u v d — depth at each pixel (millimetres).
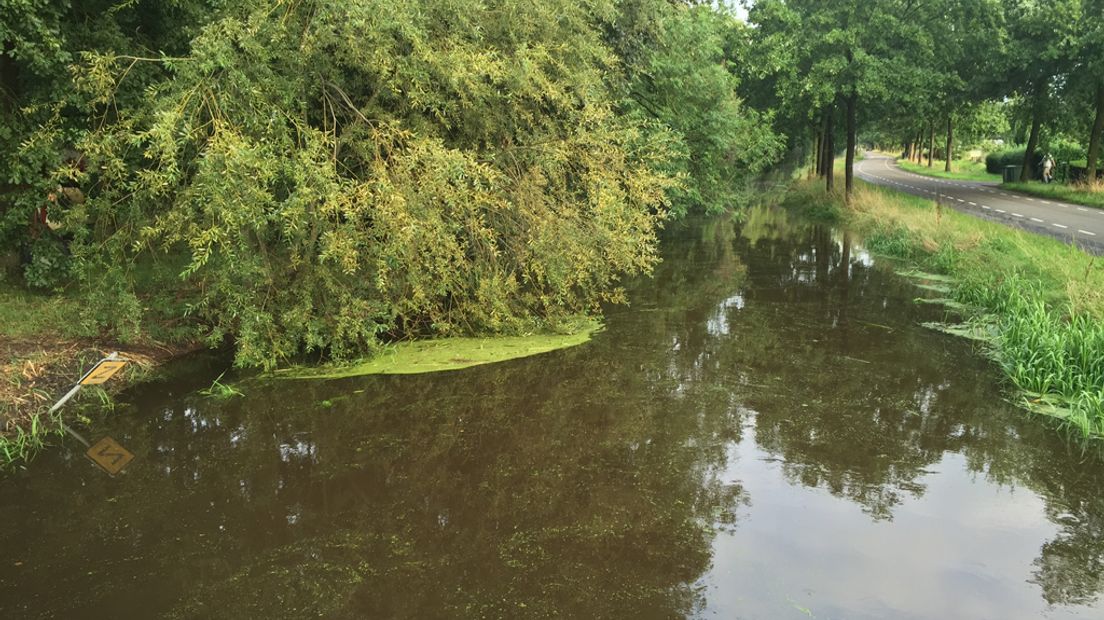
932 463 4895
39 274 7062
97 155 5895
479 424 5480
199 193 5707
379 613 3184
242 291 6480
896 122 29000
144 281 7930
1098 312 7172
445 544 3779
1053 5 23578
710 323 8836
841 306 9883
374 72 6598
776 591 3379
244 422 5473
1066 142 34781
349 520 4027
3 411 5309
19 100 7312
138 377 6348
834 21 20125
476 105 7328
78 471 4652
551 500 4289
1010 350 7129
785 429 5469
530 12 7723
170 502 4227
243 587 3381
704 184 15078
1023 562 3682
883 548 3793
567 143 7824
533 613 3193
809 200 27172
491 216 7855
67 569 3529
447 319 7898
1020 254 10891
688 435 5324
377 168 6215
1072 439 5348
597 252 8234
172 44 7617
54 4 6719
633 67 11430
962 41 21547
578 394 6191
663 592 3363
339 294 6801
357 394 6117
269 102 6242
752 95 24484
